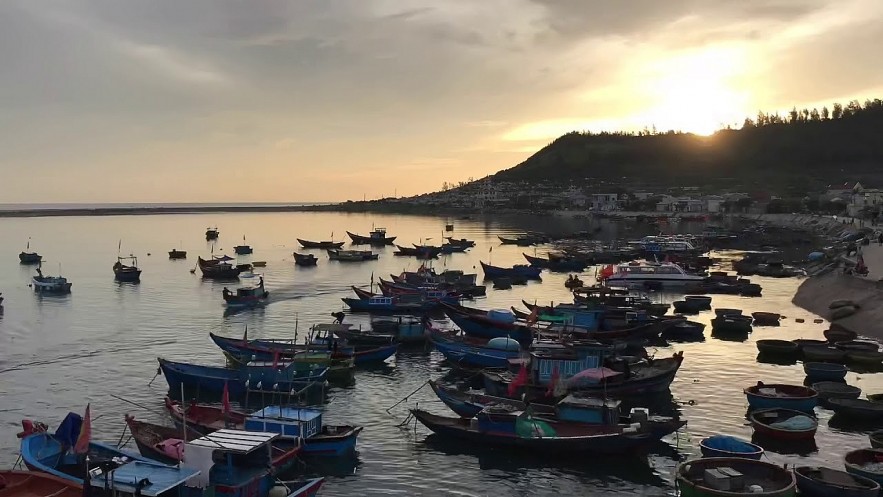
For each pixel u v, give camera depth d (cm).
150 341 7088
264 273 13350
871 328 7288
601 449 3891
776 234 19888
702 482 3297
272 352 5719
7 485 3166
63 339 7175
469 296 10250
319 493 3541
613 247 16888
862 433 4284
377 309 8675
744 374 5756
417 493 3562
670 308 9331
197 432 3950
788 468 3722
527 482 3700
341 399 5084
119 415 4725
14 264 14488
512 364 5206
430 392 5266
